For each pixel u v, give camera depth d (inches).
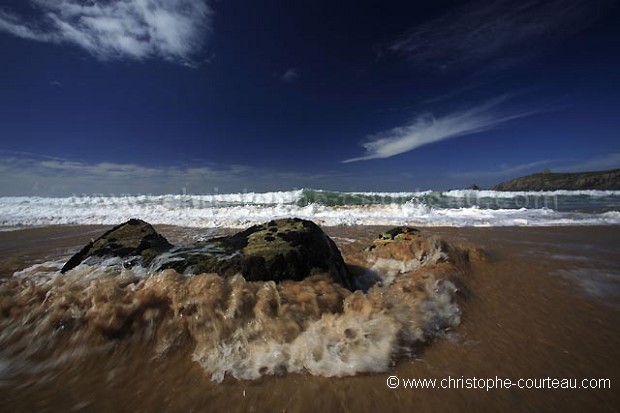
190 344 98.7
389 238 227.9
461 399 76.6
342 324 103.9
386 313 111.5
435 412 72.7
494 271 175.2
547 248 233.8
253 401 76.4
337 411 73.2
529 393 78.5
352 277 167.6
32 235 326.3
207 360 92.0
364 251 220.1
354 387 80.6
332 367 87.3
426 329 107.6
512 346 100.0
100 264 147.9
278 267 135.3
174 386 82.4
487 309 127.8
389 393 78.5
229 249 148.0
